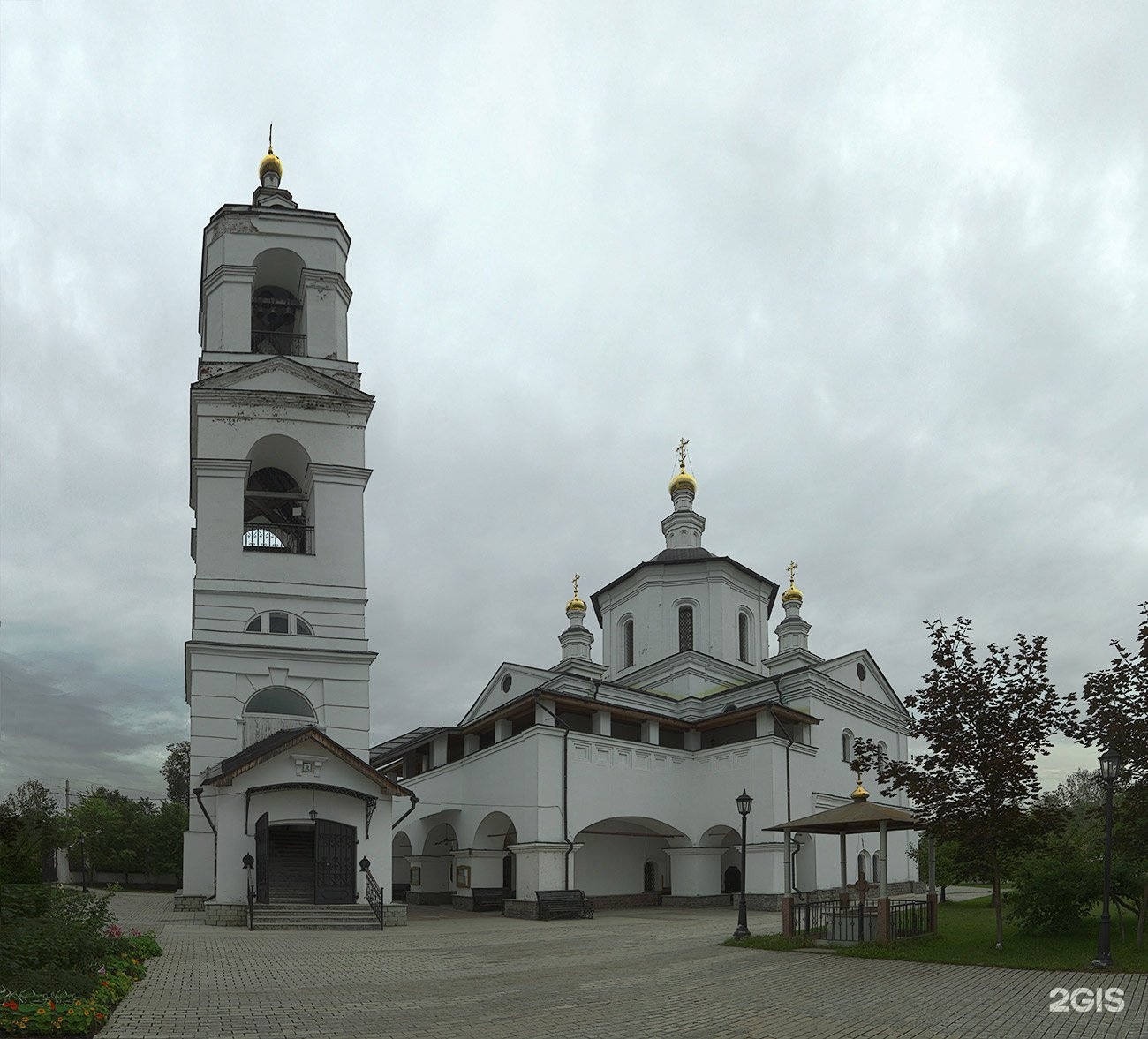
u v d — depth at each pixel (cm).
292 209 3588
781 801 3534
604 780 3497
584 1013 1249
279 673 3152
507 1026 1152
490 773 3575
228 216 3516
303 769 2709
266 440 3416
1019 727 1962
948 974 1625
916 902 2223
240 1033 1062
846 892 2188
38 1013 1005
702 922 2798
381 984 1458
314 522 3338
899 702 4572
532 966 1712
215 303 3481
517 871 3278
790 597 4569
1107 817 1709
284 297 3759
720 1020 1212
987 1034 1152
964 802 1989
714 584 4403
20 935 1219
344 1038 1056
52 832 2133
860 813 2052
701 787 3778
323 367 3491
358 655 3225
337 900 2633
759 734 3653
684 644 4422
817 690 3888
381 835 2761
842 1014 1265
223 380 3334
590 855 3647
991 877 2144
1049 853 2152
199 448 3281
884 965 1736
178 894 2909
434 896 3941
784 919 2116
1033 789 1969
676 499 4775
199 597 3152
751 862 3525
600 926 2670
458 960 1786
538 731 3325
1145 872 1948
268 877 2581
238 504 3259
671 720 3794
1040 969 1659
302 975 1545
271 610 3206
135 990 1327
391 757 4422
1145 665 1905
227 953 1814
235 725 3073
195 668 3081
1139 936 1875
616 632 4681
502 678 4194
